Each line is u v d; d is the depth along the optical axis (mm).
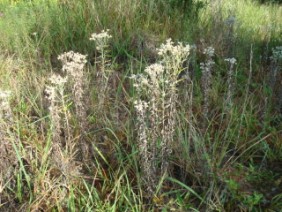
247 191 2566
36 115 3309
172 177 2609
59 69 4047
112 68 3766
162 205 2375
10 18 4938
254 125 3180
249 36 4965
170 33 4801
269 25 5355
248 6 7551
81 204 2418
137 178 2457
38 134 2963
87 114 3203
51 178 2627
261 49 4648
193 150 2875
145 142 2348
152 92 2455
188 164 2641
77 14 4816
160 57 3916
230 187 2455
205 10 5469
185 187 2402
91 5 4828
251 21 6094
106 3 4930
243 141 2986
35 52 4094
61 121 3039
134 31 4586
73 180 2549
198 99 3375
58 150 2473
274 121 3289
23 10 5199
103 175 2656
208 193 2461
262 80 3861
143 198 2480
